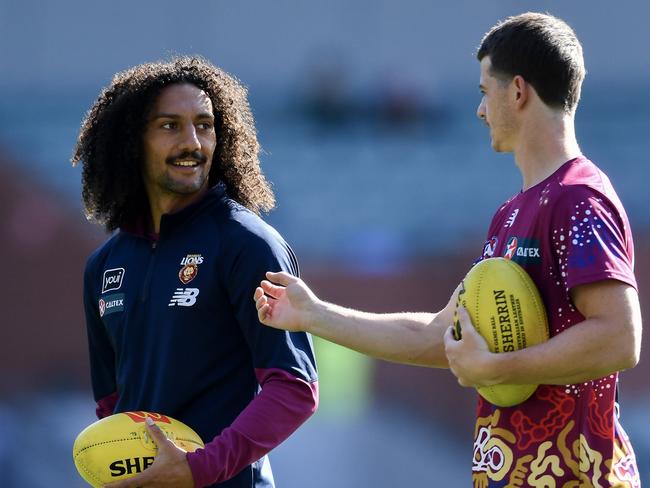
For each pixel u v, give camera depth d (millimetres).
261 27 81562
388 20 81188
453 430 37906
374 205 57375
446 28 81062
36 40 80750
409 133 70062
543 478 11156
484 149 65875
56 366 46125
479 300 11172
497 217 12242
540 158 11680
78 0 80938
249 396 13977
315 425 35750
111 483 13055
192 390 13773
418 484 36719
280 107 75562
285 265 13930
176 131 14359
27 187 49938
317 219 54906
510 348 11023
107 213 15156
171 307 13891
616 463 11133
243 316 13680
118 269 14664
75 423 43906
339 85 72062
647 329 42500
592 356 10602
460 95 78250
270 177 62656
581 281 10758
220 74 15156
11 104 75812
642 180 59500
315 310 12688
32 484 40875
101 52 81125
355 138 69312
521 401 11336
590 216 10969
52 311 46688
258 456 13203
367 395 37438
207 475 12914
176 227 14281
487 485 11555
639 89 78125
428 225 52406
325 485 34719
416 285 44469
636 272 43812
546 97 11617
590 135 67500
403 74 76750
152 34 81375
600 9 80875
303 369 13555
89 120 15297
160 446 13039
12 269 47125
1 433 41938
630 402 39969
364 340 12688
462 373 11148
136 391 14203
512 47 11703
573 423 11141
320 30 81500
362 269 44375
